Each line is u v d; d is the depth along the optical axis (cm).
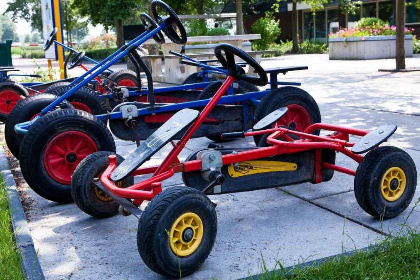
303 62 1936
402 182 371
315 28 3366
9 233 363
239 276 297
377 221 370
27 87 771
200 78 795
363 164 361
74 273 312
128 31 2277
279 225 372
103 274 310
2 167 559
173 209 286
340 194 432
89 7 2939
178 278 299
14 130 527
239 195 443
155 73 1446
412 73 1297
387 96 921
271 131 419
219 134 580
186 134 351
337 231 356
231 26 2189
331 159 412
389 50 1981
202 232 301
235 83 646
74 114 436
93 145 445
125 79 879
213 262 317
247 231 363
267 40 2648
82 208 390
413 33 2722
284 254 323
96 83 789
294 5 2888
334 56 2084
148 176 501
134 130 502
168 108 524
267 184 384
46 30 1178
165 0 2288
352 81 1177
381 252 306
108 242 356
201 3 2284
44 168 430
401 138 595
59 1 1108
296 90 543
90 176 386
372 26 2081
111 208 398
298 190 447
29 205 446
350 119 723
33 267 309
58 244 356
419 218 372
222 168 362
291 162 394
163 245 284
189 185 353
